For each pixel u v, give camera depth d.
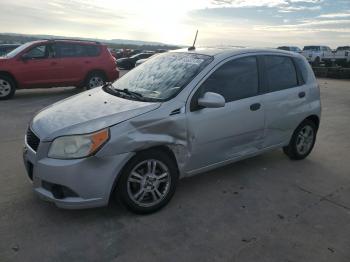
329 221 3.59
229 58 4.15
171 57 4.49
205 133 3.83
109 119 3.29
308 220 3.59
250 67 4.37
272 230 3.37
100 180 3.19
